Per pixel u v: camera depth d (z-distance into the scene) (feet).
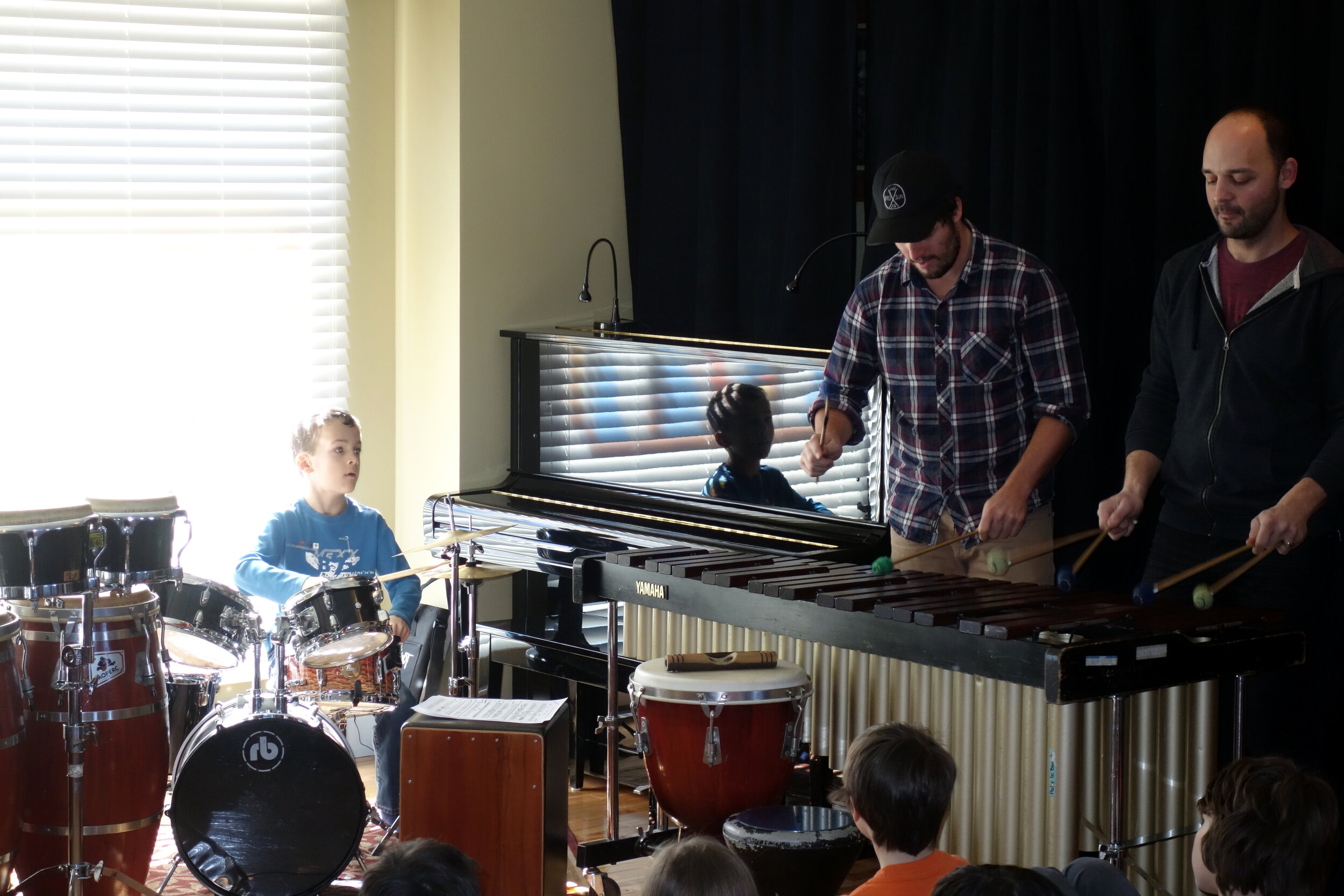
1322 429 9.91
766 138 14.82
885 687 9.68
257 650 11.63
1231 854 6.57
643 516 13.83
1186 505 10.39
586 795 14.28
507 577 15.42
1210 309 10.21
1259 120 9.62
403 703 13.85
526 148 15.84
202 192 15.67
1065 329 10.92
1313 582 9.99
